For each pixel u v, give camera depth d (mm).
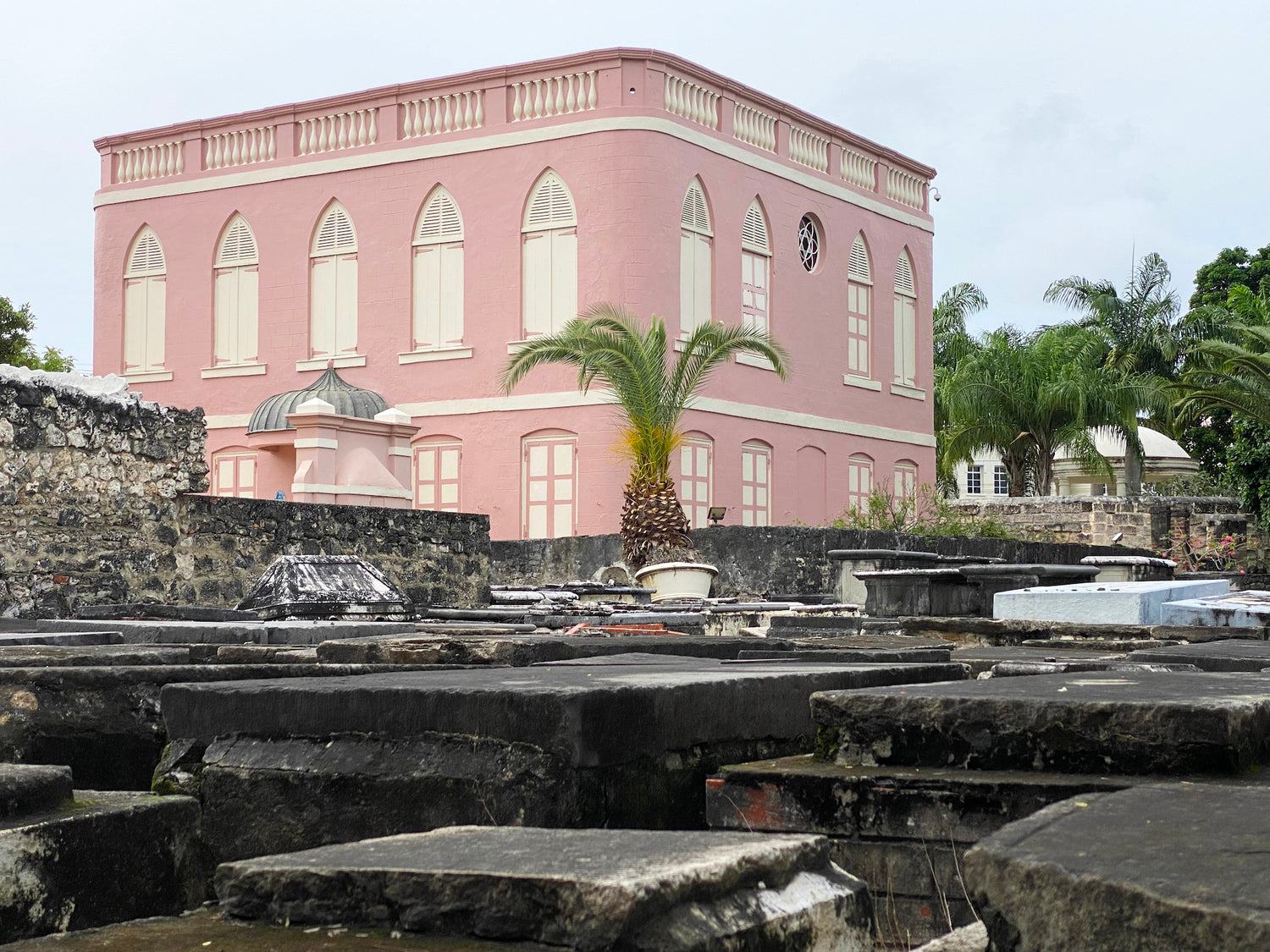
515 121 28484
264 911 1991
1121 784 2471
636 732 2916
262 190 31000
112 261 32531
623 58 27391
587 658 4895
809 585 21797
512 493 28109
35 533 12758
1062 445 40688
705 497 28234
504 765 2801
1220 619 9234
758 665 4199
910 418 34656
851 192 32875
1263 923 1420
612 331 23062
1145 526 33594
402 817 2850
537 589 17969
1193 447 48406
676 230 27641
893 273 34281
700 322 28375
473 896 1831
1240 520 33188
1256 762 2619
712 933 1764
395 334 29516
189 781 3072
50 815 2418
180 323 31750
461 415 28750
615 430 27141
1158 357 44094
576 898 1750
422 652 5254
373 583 9922
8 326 37188
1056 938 1581
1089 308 44719
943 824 2568
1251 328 30750
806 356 31172
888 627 9750
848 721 2838
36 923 2297
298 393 26859
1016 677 3461
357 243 30062
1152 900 1508
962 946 1823
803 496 30922
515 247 28281
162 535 14102
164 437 14188
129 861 2488
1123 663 4934
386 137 29859
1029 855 1658
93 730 3904
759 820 2732
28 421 12719
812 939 1914
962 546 23453
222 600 14727
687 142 27953
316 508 16000
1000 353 38094
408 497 22594
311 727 3002
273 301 30797
